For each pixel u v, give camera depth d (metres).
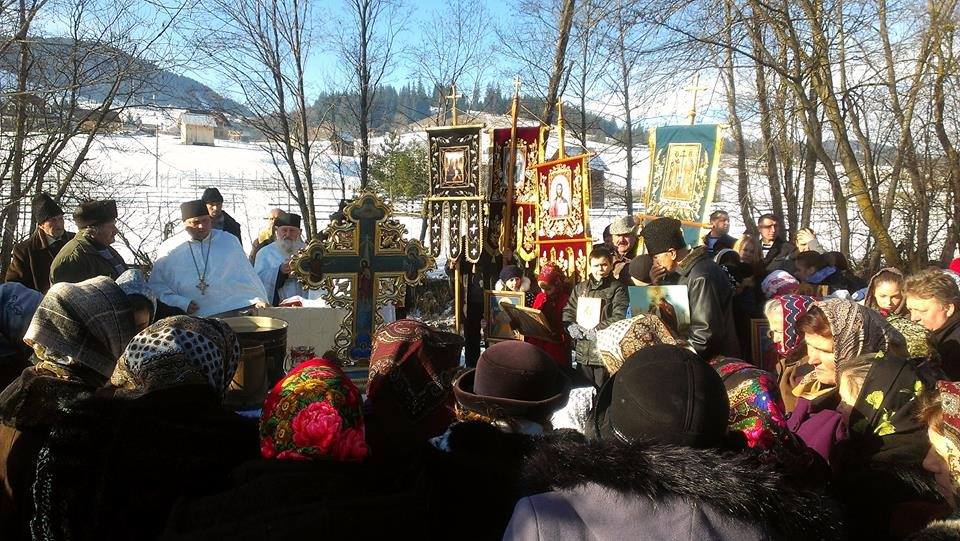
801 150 12.33
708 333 4.33
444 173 7.97
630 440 1.65
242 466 1.91
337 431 1.91
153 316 3.40
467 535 1.93
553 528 1.44
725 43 9.38
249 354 3.44
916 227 12.26
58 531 2.05
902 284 3.95
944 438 1.95
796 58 9.45
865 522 2.40
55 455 2.11
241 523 1.72
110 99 8.33
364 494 1.86
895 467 2.39
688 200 7.75
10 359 3.59
